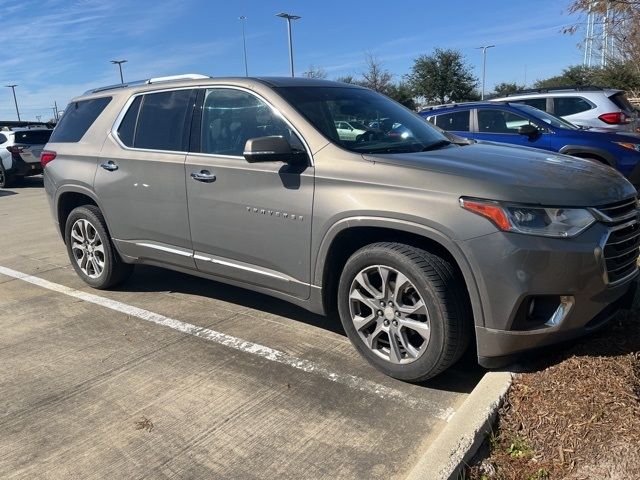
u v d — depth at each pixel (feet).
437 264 10.30
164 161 14.44
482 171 10.43
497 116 28.66
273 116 12.75
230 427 10.16
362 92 14.83
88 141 16.93
